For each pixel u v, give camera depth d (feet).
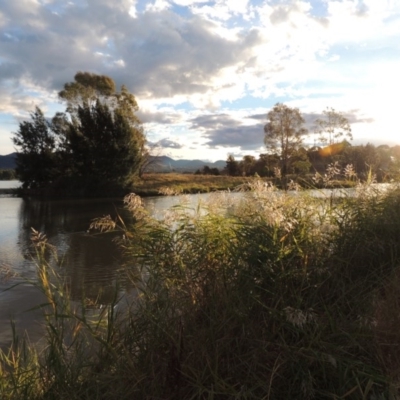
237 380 8.98
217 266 11.39
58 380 9.34
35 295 27.04
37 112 166.40
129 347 9.84
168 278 11.34
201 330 9.68
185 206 13.30
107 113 145.69
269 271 10.69
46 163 165.17
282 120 175.63
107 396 9.04
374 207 14.98
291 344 9.50
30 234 61.46
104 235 56.18
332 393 8.55
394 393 8.42
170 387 9.17
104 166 144.36
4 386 10.13
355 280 11.59
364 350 9.46
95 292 24.23
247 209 13.39
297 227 12.28
